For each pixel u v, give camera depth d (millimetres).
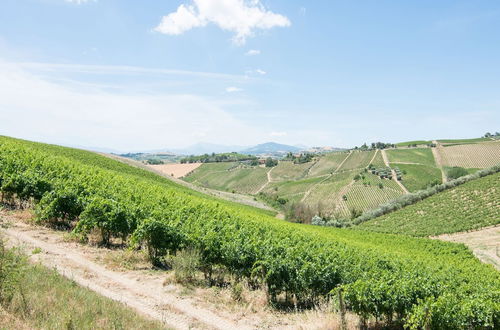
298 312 12773
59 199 16891
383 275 14336
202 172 173125
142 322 8320
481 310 11844
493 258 41500
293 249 15250
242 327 10312
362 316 12391
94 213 15742
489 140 158500
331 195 118562
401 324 13266
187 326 9430
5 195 18922
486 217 61500
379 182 122000
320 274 14164
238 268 14789
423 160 142375
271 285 13719
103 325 7391
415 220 69375
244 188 153875
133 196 21156
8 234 13625
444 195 77125
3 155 22375
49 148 53812
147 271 13500
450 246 40438
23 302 7191
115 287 11094
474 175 82125
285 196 129500
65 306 7695
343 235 42594
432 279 15828
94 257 13602
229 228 17984
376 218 76375
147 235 14633
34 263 10570
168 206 21078
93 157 59125
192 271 13453
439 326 11422
